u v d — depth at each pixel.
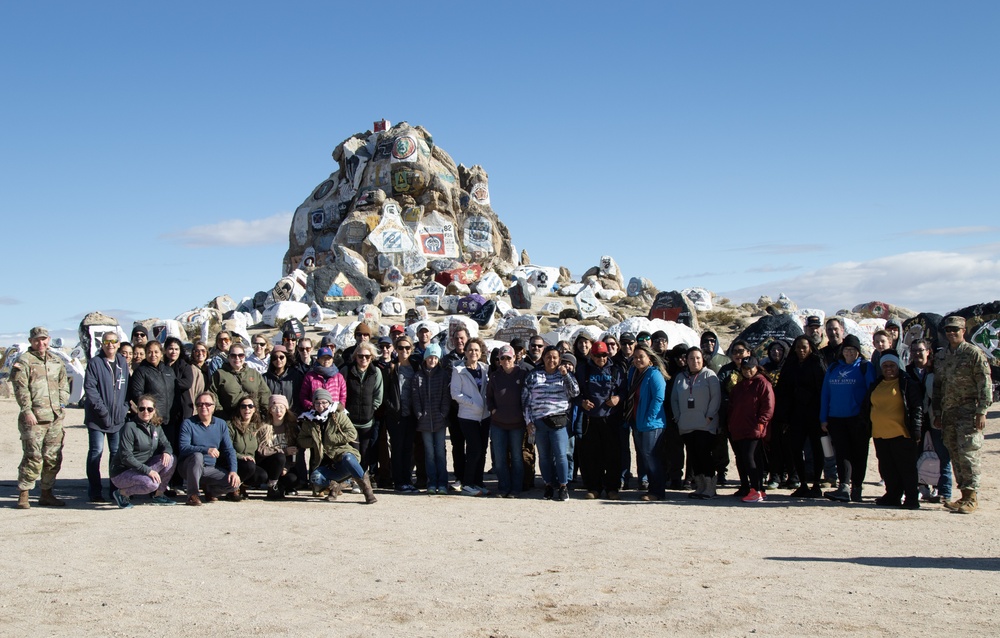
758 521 9.48
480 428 11.84
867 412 10.71
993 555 7.68
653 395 11.25
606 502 10.97
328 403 10.91
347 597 6.21
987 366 10.11
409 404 11.77
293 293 47.59
